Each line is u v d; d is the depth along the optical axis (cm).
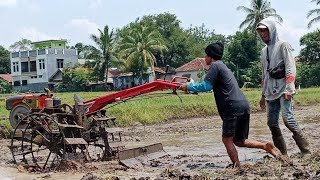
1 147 1410
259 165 748
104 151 1049
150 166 910
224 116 756
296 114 2675
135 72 7275
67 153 956
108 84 7844
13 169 955
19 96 1145
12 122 1145
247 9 6744
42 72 8119
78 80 7212
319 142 1192
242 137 782
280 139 856
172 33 8962
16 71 8462
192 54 8744
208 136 1641
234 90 751
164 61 8706
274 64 830
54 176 840
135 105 2595
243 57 6744
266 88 854
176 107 2708
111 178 739
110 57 7194
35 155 1180
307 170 705
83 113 1020
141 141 1553
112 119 1076
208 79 754
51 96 1130
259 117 2603
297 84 6331
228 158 994
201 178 686
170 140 1552
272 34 833
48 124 992
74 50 8450
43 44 9469
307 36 6738
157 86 944
